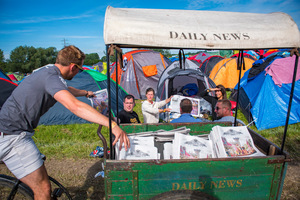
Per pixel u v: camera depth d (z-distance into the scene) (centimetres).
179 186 160
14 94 160
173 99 448
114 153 184
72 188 276
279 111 513
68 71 176
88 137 455
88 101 511
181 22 158
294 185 276
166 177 157
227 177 160
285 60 524
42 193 176
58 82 152
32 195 186
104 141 168
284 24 162
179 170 156
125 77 871
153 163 153
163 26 151
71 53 169
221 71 959
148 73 854
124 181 157
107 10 156
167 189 160
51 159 354
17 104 159
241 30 156
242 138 204
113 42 144
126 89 869
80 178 298
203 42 150
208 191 162
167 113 550
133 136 222
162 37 147
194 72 586
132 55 870
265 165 161
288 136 436
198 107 455
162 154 212
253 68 619
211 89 467
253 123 536
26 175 168
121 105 624
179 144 199
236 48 155
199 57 1725
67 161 348
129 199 161
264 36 155
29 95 157
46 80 154
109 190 158
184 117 281
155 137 235
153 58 885
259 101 535
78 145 404
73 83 552
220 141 196
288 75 512
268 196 169
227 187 163
